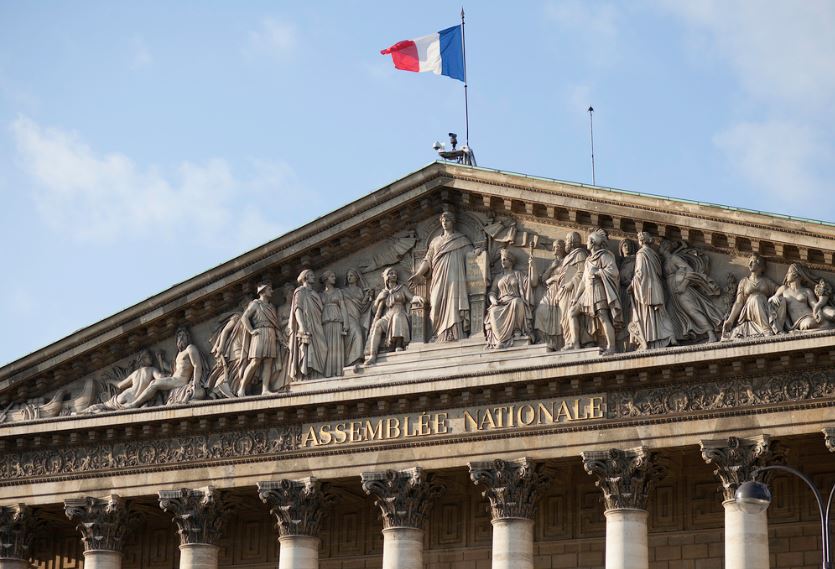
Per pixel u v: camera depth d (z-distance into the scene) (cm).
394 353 7506
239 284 7894
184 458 7812
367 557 8050
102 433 7981
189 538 7719
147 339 8088
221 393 7794
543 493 7312
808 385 6756
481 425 7256
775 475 6956
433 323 7481
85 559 7925
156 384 7931
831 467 7244
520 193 7394
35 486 8081
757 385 6831
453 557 7862
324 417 7569
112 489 7925
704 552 7419
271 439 7675
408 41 8312
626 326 7138
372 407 7481
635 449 6950
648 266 7106
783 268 6988
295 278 7856
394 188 7606
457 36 8338
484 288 7425
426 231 7656
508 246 7456
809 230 6862
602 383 7056
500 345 7288
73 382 8225
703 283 7056
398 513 7325
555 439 7106
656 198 7131
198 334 7994
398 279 7638
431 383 7312
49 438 8088
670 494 7544
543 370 7112
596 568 7588
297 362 7662
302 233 7744
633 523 6919
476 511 7881
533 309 7319
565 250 7331
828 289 6844
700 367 6894
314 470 7544
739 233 6988
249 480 7669
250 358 7744
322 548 8144
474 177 7481
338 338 7644
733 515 6750
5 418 8231
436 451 7319
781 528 7288
